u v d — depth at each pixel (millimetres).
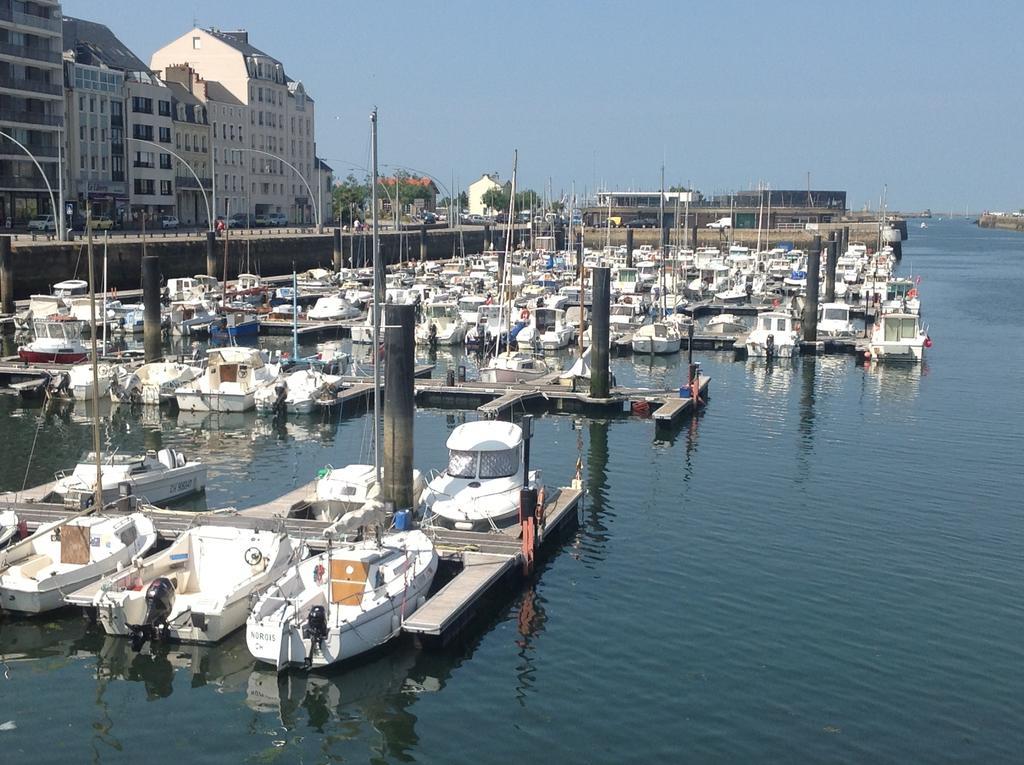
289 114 171125
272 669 24797
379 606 25281
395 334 32812
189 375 55625
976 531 34094
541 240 164375
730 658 25234
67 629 26594
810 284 77750
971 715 22688
